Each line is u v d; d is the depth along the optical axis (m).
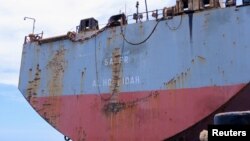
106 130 15.33
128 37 15.31
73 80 16.94
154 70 14.27
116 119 15.09
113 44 15.77
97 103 15.84
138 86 14.63
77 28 17.80
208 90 12.84
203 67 13.07
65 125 16.86
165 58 14.05
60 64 17.64
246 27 12.39
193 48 13.41
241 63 12.30
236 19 12.64
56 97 17.45
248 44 12.25
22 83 19.00
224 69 12.61
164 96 13.85
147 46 14.65
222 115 5.70
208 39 13.12
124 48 15.35
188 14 13.78
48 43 18.39
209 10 13.30
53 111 17.42
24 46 19.48
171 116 13.58
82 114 16.28
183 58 13.59
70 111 16.78
